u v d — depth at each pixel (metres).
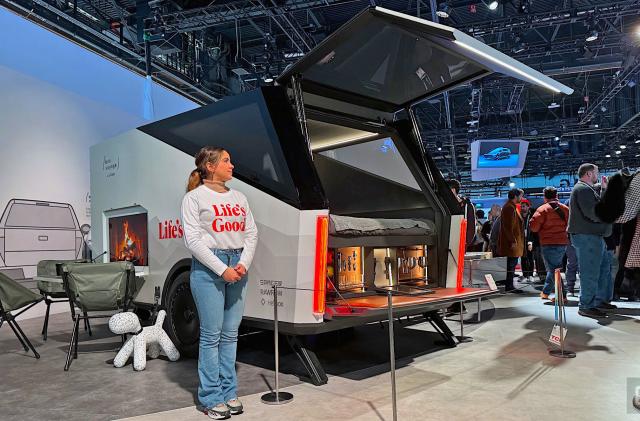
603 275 5.23
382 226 3.56
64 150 6.89
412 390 2.83
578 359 3.40
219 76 11.38
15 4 6.66
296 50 10.08
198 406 2.67
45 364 3.73
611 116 15.91
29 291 4.16
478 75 3.44
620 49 11.34
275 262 3.02
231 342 2.62
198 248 2.45
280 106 3.16
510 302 6.18
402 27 2.71
